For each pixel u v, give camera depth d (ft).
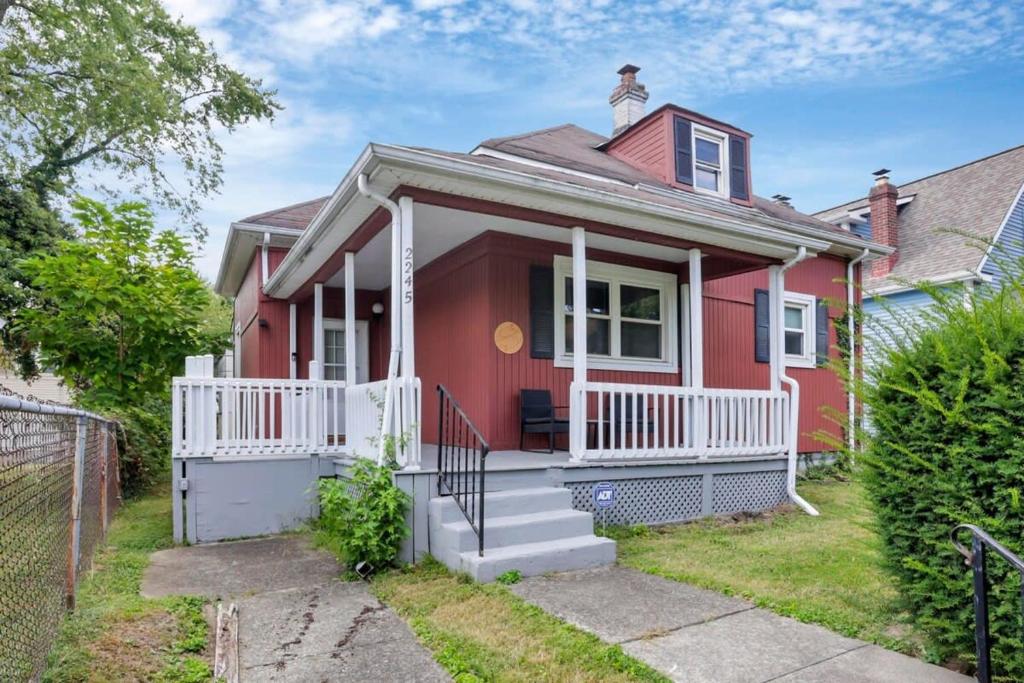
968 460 9.93
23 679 8.17
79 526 12.82
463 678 10.07
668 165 34.37
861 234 52.65
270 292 33.04
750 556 17.22
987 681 8.13
